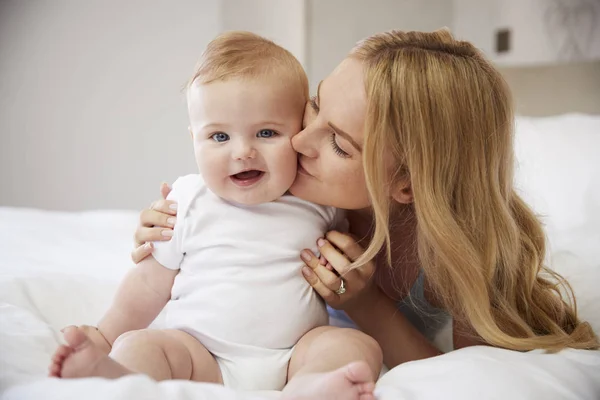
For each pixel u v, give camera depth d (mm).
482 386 838
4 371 839
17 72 2977
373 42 1079
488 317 1049
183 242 1037
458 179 1062
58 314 1151
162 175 3113
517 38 2686
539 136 2084
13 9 2932
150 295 1058
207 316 992
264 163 1009
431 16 2955
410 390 838
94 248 1669
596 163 1894
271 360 985
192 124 1041
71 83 3014
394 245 1180
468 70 1064
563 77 2570
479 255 1070
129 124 3074
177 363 917
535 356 978
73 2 2959
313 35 2820
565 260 1417
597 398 919
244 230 1025
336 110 1013
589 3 2471
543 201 1719
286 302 1009
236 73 993
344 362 892
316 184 1052
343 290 1065
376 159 1003
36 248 1580
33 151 3031
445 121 1022
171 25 3020
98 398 706
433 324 1288
